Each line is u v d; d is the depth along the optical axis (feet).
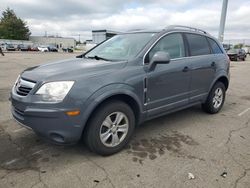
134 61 11.55
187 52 14.33
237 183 9.05
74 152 11.14
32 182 8.92
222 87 17.48
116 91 10.36
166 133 13.56
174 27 14.26
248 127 14.82
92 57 13.41
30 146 11.62
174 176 9.43
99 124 10.26
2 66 46.88
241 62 83.46
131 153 11.20
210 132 13.85
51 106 9.29
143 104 11.78
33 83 9.89
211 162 10.51
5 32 253.03
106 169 9.84
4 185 8.72
